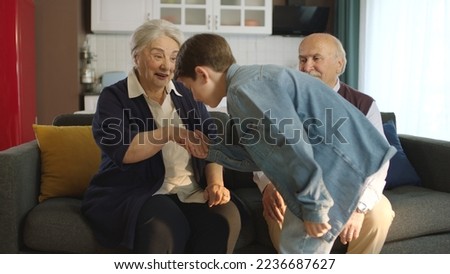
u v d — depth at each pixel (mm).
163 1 4551
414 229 1800
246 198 1972
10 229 1574
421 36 3525
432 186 2205
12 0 3740
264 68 1281
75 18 4293
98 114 1593
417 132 3518
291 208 1275
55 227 1584
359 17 4391
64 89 4324
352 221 1481
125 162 1502
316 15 4828
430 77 3395
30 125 4078
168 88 1729
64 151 1949
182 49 1371
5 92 3775
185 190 1673
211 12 4621
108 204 1572
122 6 4500
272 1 4969
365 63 4289
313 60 1854
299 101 1261
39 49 4270
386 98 3998
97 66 4777
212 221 1547
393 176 2193
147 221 1440
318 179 1161
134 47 1648
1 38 3740
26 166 1716
